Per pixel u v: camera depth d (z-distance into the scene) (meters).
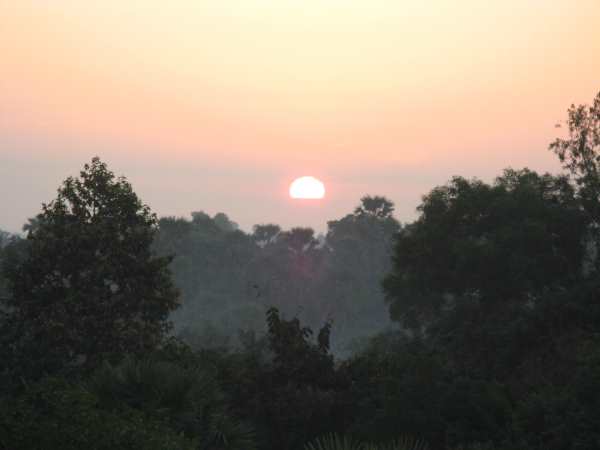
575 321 62.78
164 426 20.47
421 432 29.30
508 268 70.19
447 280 77.06
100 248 46.22
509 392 32.97
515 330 64.06
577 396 29.72
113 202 47.00
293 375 33.97
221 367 34.41
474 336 69.06
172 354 35.41
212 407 24.30
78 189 46.97
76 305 44.75
